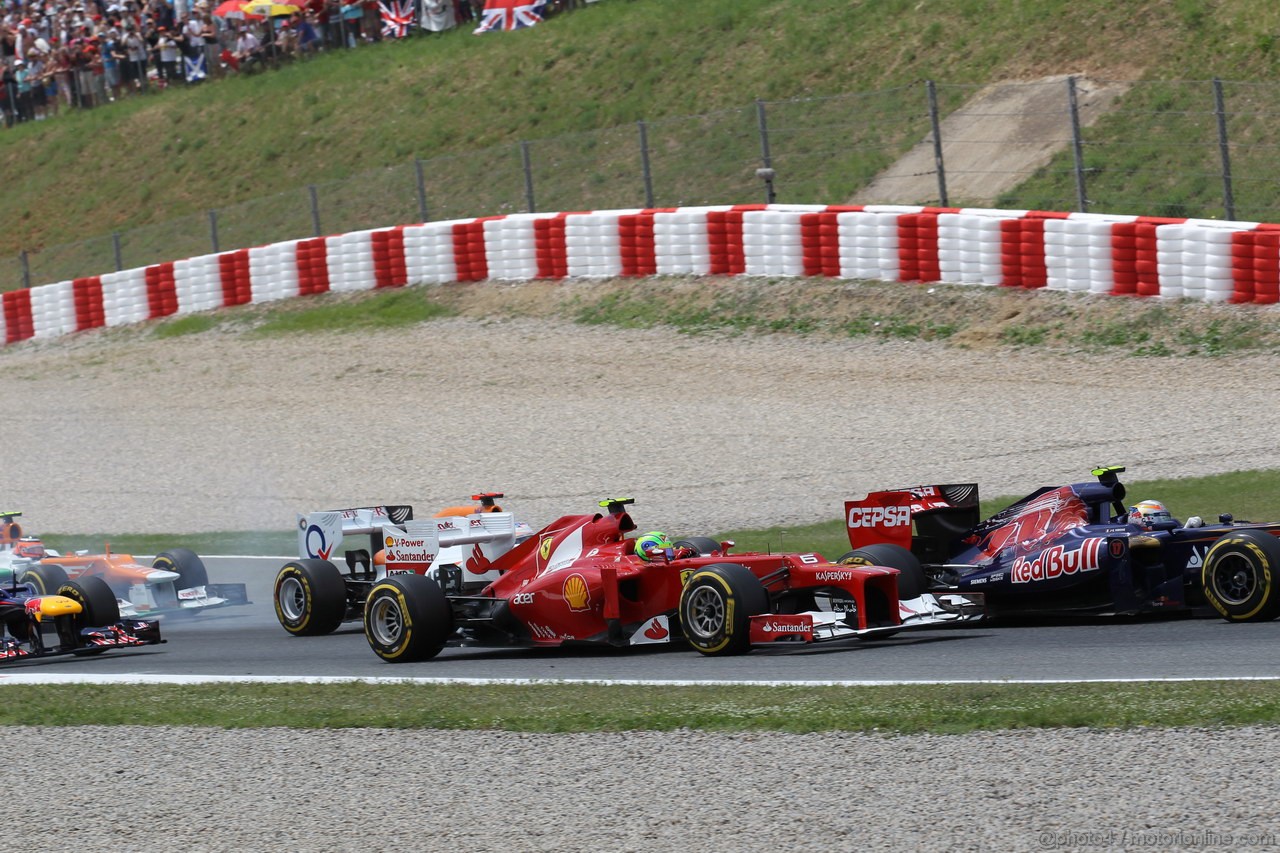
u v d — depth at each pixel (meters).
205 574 50.00
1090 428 64.75
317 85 143.38
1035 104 99.00
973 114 101.00
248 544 62.16
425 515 62.91
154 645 44.94
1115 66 99.06
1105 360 74.19
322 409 85.81
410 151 128.25
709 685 31.17
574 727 27.64
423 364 92.00
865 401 73.69
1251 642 32.31
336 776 25.69
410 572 38.88
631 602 37.88
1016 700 27.03
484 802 23.55
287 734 28.92
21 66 163.25
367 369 92.88
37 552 50.31
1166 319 76.06
